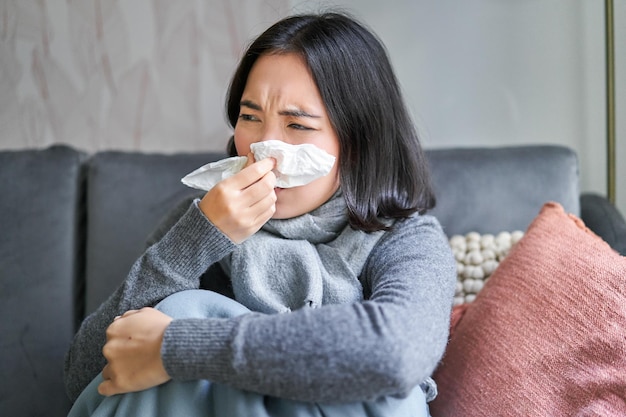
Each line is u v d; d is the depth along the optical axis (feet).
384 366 2.31
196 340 2.44
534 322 3.17
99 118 5.35
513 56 5.10
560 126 5.12
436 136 5.25
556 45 5.04
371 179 3.17
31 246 4.22
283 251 3.10
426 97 5.22
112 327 2.67
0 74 5.30
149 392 2.60
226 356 2.37
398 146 3.35
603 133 5.04
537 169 4.44
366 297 3.22
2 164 4.34
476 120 5.21
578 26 4.98
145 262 2.91
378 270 3.06
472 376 3.22
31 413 4.02
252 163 2.90
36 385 4.05
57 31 5.25
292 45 2.98
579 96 5.06
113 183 4.38
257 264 3.09
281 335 2.36
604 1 4.81
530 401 3.01
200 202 2.79
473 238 4.19
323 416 2.49
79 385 3.10
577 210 4.42
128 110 5.33
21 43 5.27
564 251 3.36
